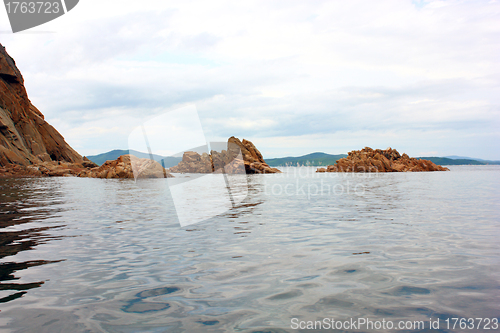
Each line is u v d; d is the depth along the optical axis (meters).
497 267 3.63
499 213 7.82
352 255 4.16
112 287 3.08
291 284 3.14
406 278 3.29
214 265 3.77
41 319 2.40
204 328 2.25
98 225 6.39
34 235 5.45
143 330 2.22
